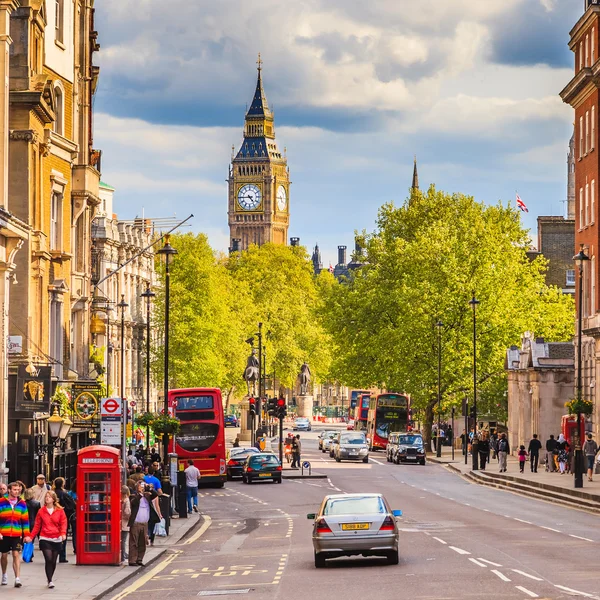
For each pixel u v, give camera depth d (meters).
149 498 55.22
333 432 182.38
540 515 73.31
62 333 81.75
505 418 175.62
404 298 165.12
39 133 72.69
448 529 63.44
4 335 63.84
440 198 185.12
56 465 74.69
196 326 174.38
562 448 113.38
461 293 162.50
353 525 47.41
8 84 64.88
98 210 179.75
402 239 177.00
